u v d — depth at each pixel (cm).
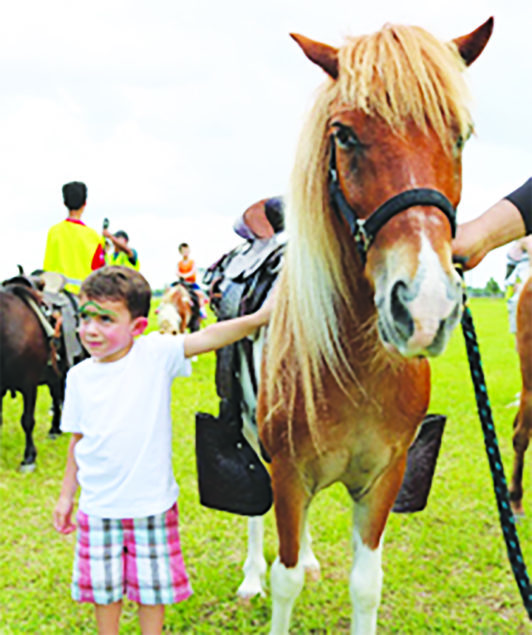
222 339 191
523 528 339
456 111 139
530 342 331
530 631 252
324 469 185
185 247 1049
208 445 229
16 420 608
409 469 212
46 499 400
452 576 293
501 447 482
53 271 500
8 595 279
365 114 138
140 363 188
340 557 312
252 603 268
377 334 163
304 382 172
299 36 154
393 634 248
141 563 185
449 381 748
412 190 131
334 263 163
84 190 498
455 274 129
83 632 252
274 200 244
